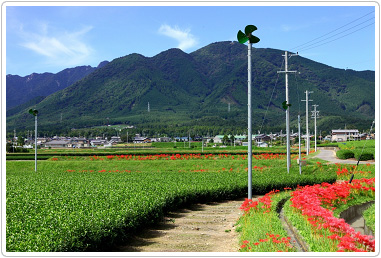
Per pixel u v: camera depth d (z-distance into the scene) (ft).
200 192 71.82
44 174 112.37
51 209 43.32
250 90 59.72
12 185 75.77
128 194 56.59
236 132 595.06
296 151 222.89
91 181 82.48
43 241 29.99
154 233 46.78
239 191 80.53
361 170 107.55
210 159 162.09
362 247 31.83
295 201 49.24
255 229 40.04
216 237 44.01
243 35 58.49
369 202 64.95
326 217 37.91
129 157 170.40
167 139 549.54
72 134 630.33
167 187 68.44
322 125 560.61
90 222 35.68
